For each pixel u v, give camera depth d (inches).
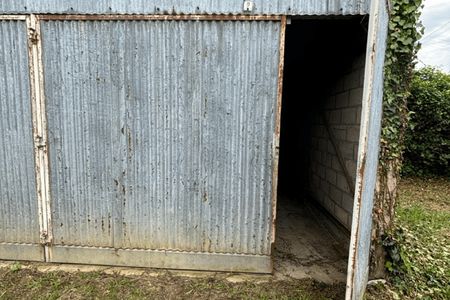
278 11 99.1
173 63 105.0
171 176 109.9
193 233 112.0
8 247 116.3
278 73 102.7
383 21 88.3
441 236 160.6
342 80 139.9
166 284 105.6
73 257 115.5
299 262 122.9
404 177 311.1
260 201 108.8
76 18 103.7
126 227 113.1
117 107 107.9
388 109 105.6
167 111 107.2
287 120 243.3
